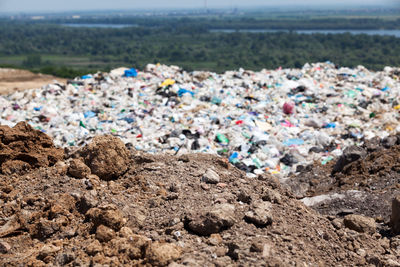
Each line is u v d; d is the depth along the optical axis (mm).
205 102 17719
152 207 5848
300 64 81188
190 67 88500
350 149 10812
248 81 20844
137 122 15188
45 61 111500
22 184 6500
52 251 4891
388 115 15508
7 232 5402
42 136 7637
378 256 5605
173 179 6699
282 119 15664
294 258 4887
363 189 9180
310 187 10414
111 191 6230
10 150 7121
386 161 9867
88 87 20219
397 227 6812
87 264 4625
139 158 7402
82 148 7152
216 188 6543
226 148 13094
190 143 12898
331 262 5227
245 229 5281
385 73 22750
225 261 4641
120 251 4797
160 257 4574
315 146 13148
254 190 6660
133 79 21266
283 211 6004
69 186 6289
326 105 17406
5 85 26906
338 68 24281
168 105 17297
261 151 12719
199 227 5191
